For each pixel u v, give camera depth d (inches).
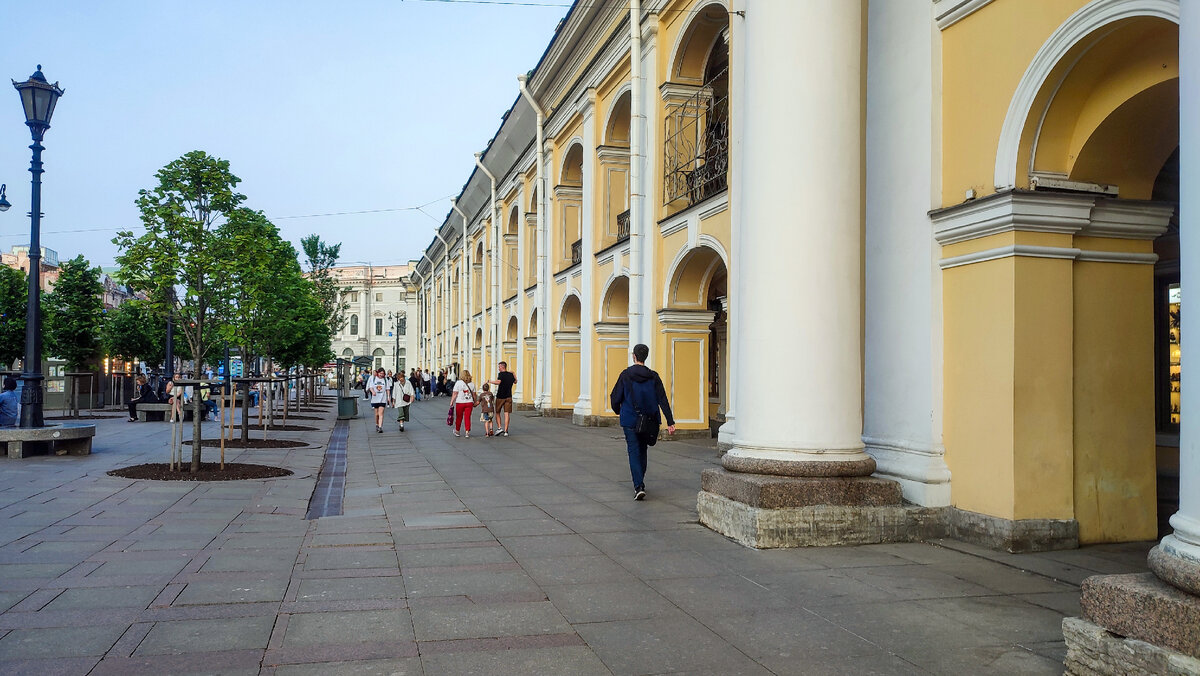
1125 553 221.0
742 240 256.1
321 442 630.5
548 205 937.5
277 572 200.1
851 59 245.6
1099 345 235.8
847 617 164.2
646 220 640.4
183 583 188.4
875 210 277.1
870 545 232.7
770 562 211.2
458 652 143.3
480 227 1451.8
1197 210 117.7
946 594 181.0
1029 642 149.5
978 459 236.5
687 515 283.3
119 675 130.6
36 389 487.2
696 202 544.7
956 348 246.1
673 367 606.5
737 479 242.8
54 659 137.6
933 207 253.0
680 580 193.2
